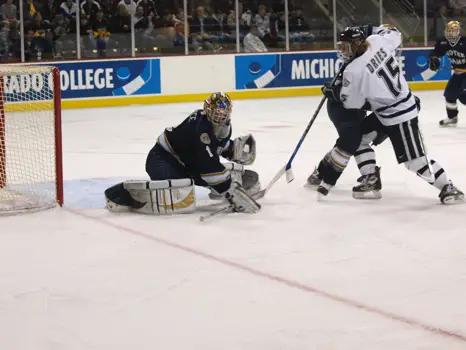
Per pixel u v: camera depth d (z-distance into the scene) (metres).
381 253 7.03
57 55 23.78
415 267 6.57
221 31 25.75
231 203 8.76
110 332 5.19
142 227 8.19
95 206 9.34
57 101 9.21
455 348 4.80
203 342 4.99
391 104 8.90
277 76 26.28
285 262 6.78
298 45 26.64
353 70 8.75
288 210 8.92
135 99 24.72
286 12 26.31
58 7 23.62
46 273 6.57
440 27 27.83
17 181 10.83
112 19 24.33
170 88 25.09
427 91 27.23
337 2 26.86
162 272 6.53
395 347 4.84
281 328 5.20
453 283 6.10
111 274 6.50
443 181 9.05
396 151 9.14
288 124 18.61
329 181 9.36
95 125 19.30
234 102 24.80
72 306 5.71
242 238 7.65
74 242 7.61
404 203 9.20
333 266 6.63
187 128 8.56
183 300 5.80
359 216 8.56
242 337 5.06
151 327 5.27
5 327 5.31
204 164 8.45
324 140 15.64
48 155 12.78
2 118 10.19
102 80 24.22
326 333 5.09
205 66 25.42
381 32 9.15
